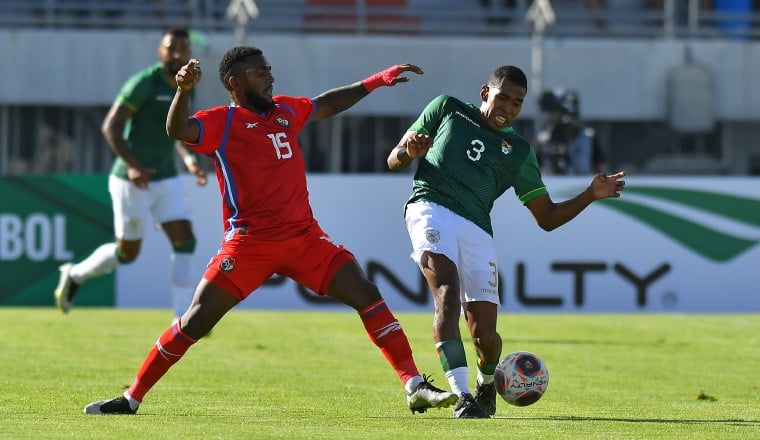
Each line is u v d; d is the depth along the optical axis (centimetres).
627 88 8356
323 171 8212
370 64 8162
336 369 3366
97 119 8256
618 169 8625
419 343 4119
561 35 8769
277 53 8106
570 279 5756
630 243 5781
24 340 4066
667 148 8644
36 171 8206
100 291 5712
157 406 2564
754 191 5838
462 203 2478
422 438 2056
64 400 2631
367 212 5747
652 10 9175
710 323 5144
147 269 5709
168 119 2253
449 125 2525
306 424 2258
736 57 8444
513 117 2491
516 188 2550
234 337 4281
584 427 2269
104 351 3744
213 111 2319
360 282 2372
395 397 2775
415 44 8200
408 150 2355
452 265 2416
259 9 8538
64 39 8038
